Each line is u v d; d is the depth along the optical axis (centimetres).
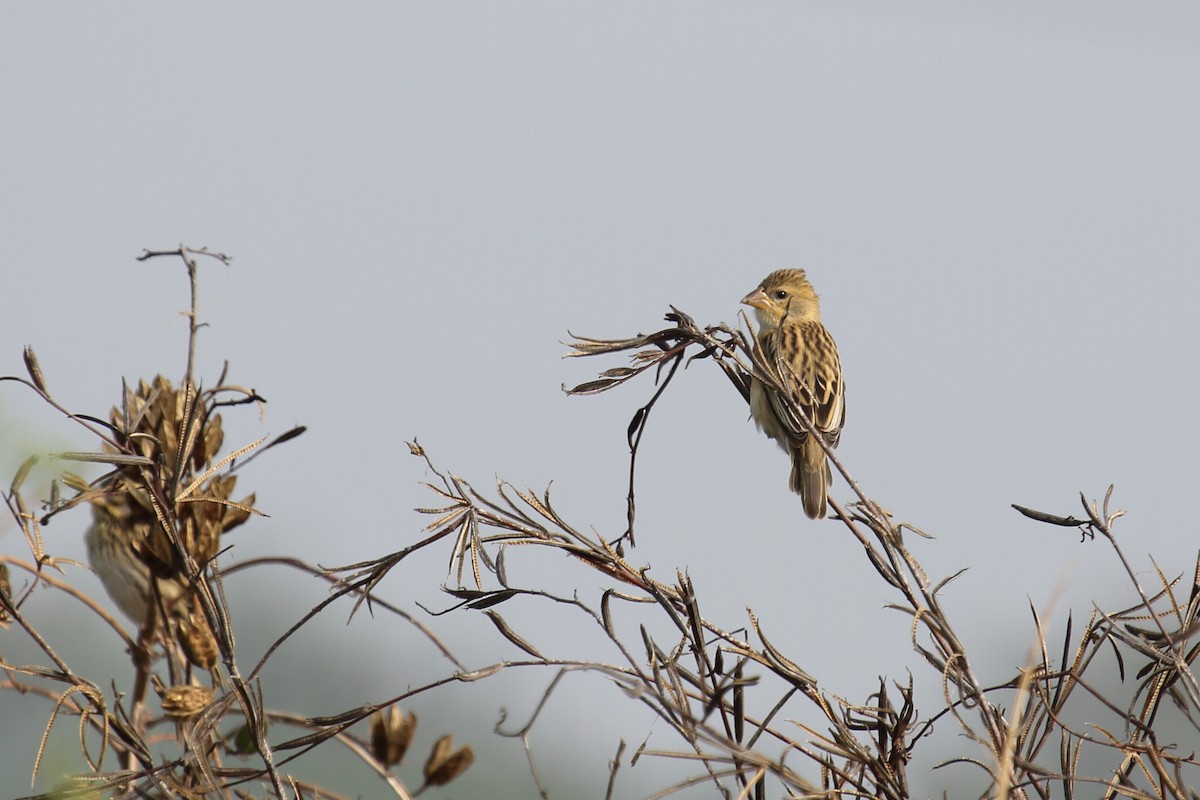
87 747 743
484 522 702
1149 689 677
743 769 622
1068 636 668
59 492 698
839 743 665
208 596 714
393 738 743
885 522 699
